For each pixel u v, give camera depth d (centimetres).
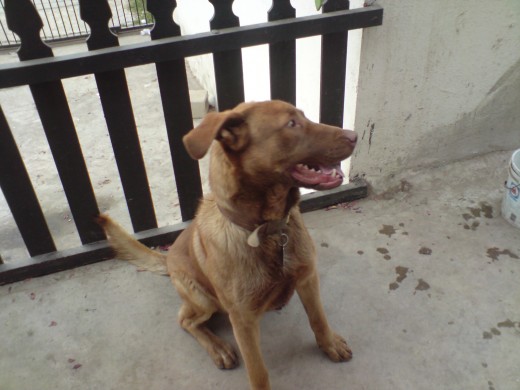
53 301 100
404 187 121
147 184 106
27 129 222
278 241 70
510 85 119
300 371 82
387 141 116
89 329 93
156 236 111
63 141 93
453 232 107
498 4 104
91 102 242
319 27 93
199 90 234
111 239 99
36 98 87
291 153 65
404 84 108
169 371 84
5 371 87
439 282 96
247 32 89
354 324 89
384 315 90
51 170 189
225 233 70
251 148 64
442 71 110
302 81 133
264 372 75
